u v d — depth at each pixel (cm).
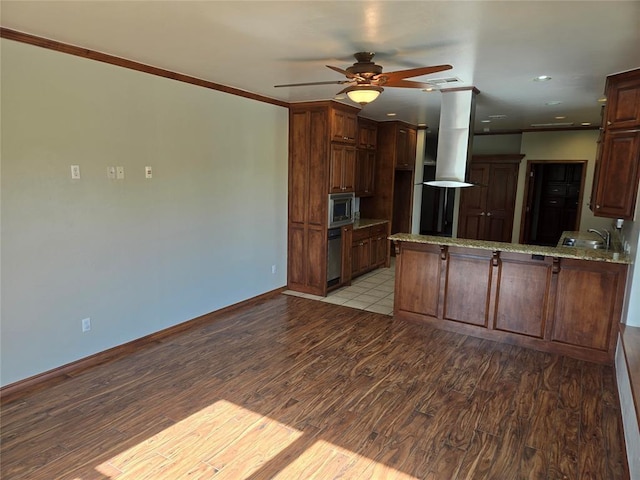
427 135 930
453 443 259
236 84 447
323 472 232
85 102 331
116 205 362
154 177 394
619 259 355
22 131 294
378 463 240
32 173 303
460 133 445
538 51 311
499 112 590
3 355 299
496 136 848
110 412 286
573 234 615
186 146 423
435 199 1122
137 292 390
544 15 243
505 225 847
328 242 566
